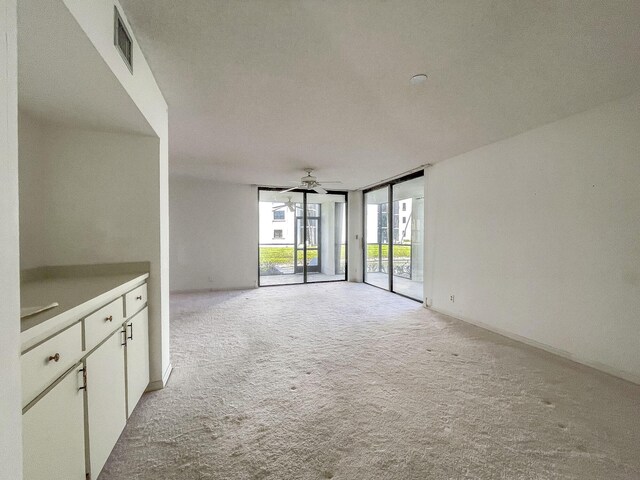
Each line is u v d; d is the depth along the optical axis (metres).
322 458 1.42
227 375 2.28
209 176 5.22
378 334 3.26
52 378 0.93
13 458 0.56
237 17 1.36
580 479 1.31
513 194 3.08
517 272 3.05
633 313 2.17
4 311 0.54
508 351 2.76
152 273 2.01
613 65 1.77
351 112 2.45
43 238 1.77
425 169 4.42
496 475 1.33
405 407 1.85
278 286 6.31
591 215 2.42
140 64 1.58
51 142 1.80
